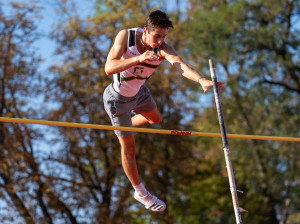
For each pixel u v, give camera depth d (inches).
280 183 1106.1
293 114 1096.2
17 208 869.8
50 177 890.7
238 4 1074.1
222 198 1181.1
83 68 908.0
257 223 1131.3
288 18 1077.8
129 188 920.9
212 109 1037.2
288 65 1075.9
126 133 283.1
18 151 864.3
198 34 1075.9
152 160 968.9
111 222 897.5
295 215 1139.3
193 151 1155.9
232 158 1140.5
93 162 931.3
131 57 255.0
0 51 876.6
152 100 296.4
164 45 268.2
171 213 1079.0
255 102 1105.4
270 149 1116.5
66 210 901.8
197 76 256.5
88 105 920.3
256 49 1079.6
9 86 884.0
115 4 959.0
